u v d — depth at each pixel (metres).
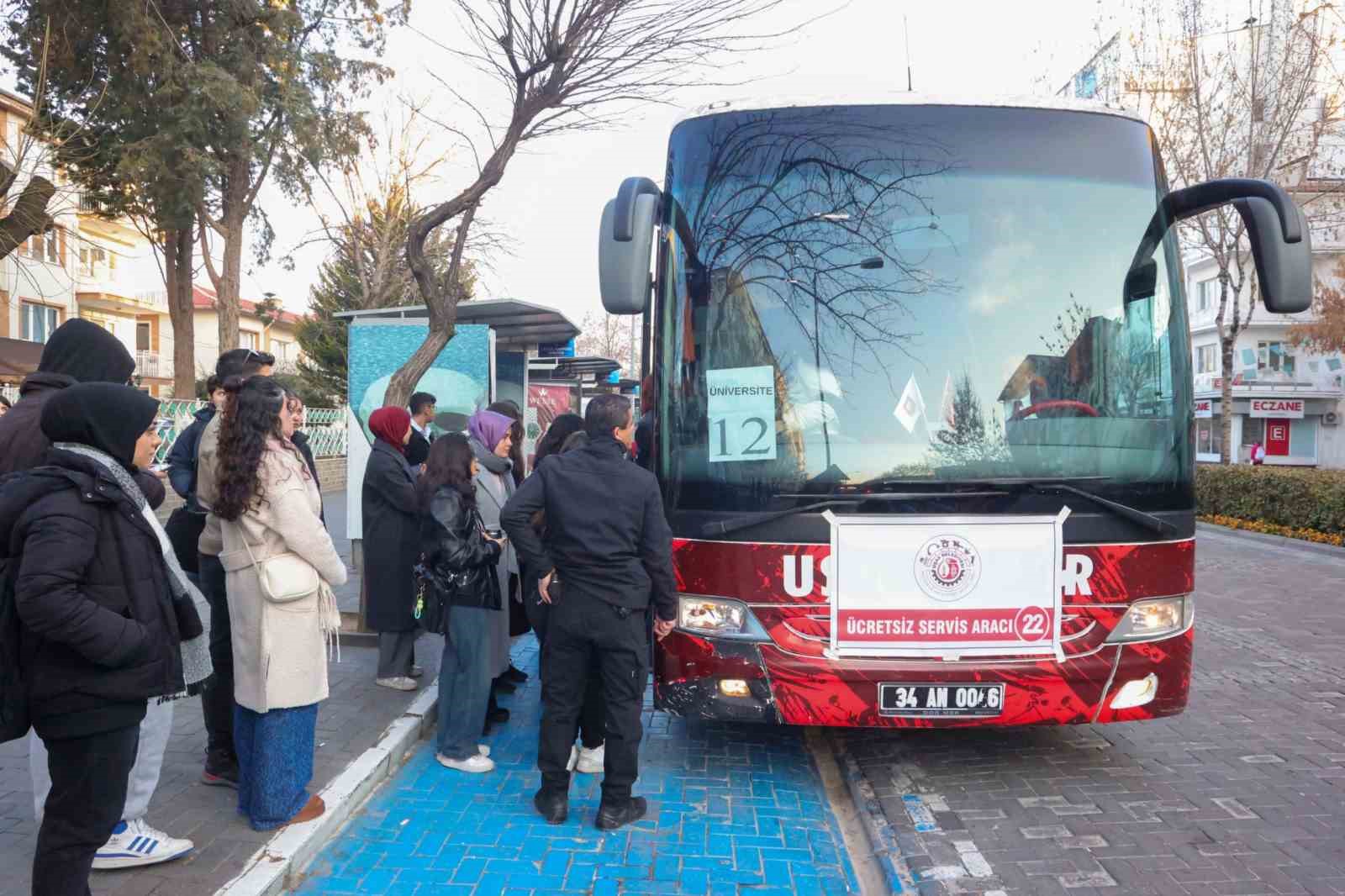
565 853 4.03
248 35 17.97
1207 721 5.88
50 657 2.74
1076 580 4.36
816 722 4.34
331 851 3.99
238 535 3.86
